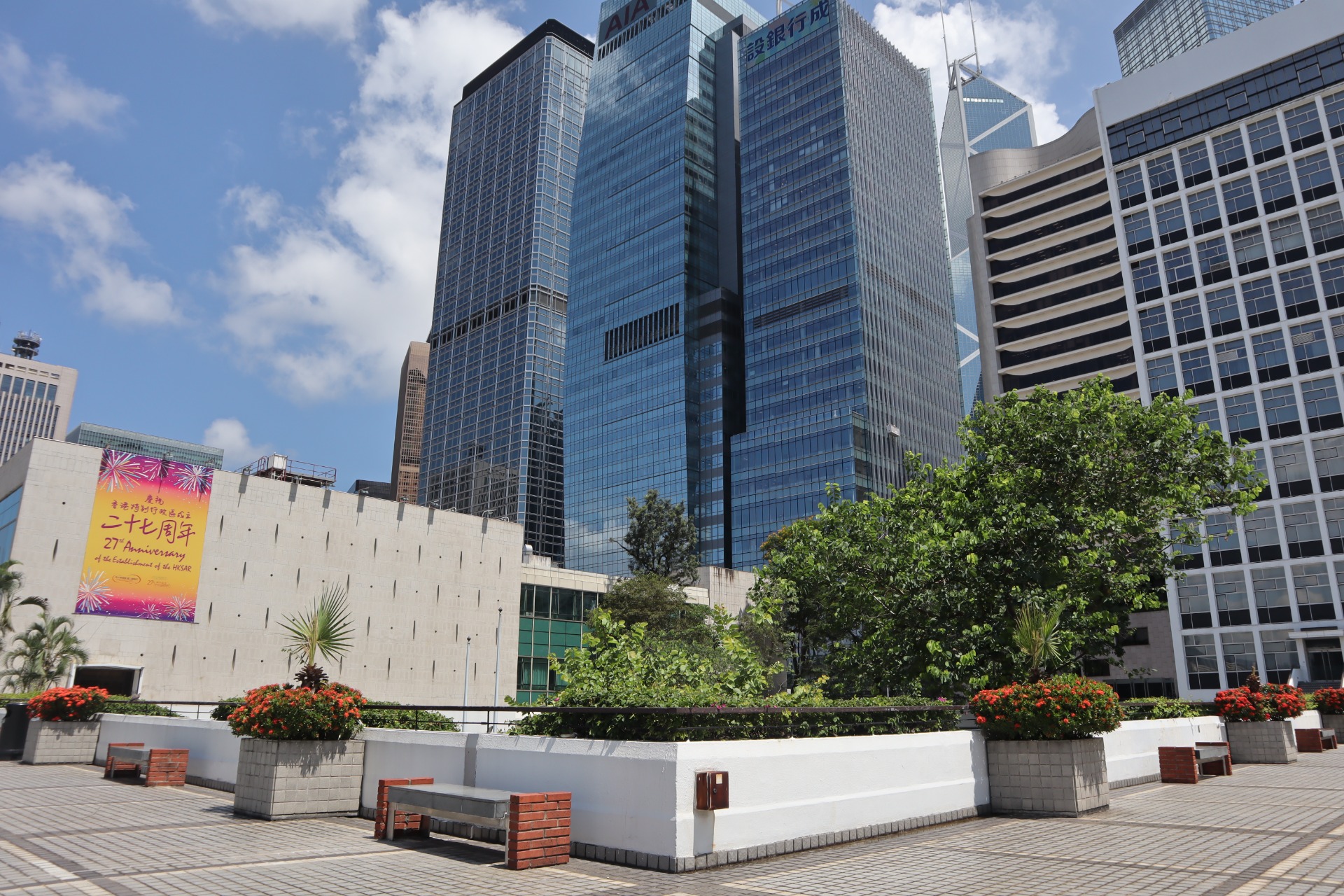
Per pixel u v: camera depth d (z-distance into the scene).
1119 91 65.56
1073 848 10.43
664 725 10.26
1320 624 49.56
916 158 138.25
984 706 14.45
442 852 10.28
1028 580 21.41
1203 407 57.16
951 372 132.50
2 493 42.34
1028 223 100.56
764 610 16.17
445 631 50.75
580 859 9.97
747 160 135.88
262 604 43.91
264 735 13.29
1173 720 20.77
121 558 40.19
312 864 9.34
